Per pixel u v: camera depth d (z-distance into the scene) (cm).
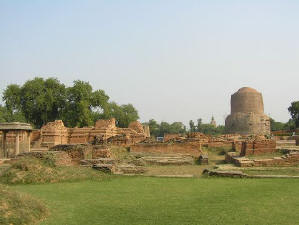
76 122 6950
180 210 1031
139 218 944
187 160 2841
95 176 1856
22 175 1705
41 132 5109
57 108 7300
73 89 7169
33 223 891
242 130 6762
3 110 8606
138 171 2111
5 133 3278
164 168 2475
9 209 892
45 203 1140
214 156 3619
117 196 1295
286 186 1486
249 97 6994
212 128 14125
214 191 1377
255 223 875
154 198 1241
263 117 6862
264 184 1555
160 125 15212
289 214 968
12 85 7169
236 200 1174
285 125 11206
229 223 878
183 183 1627
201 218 930
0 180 1677
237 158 2648
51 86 7194
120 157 3117
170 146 3591
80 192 1398
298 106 9669
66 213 1011
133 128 6016
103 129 5275
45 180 1702
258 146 2934
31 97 7038
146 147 3628
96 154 2811
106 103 7800
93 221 920
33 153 2159
